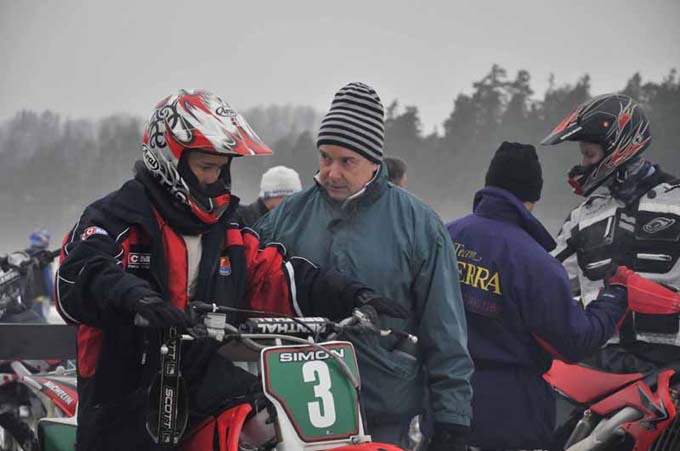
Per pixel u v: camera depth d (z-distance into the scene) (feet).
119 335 31.27
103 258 29.78
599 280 49.70
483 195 44.34
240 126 32.96
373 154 37.47
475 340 43.06
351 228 37.70
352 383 29.68
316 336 30.71
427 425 38.60
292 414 28.48
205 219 32.71
